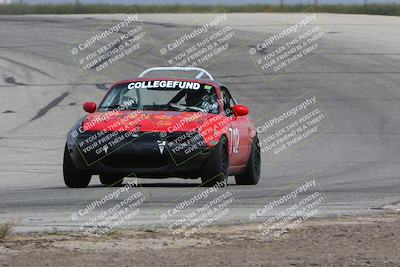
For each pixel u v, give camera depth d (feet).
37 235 93.66
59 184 159.33
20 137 270.26
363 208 119.65
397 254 85.10
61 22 521.24
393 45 423.23
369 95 328.90
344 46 417.90
